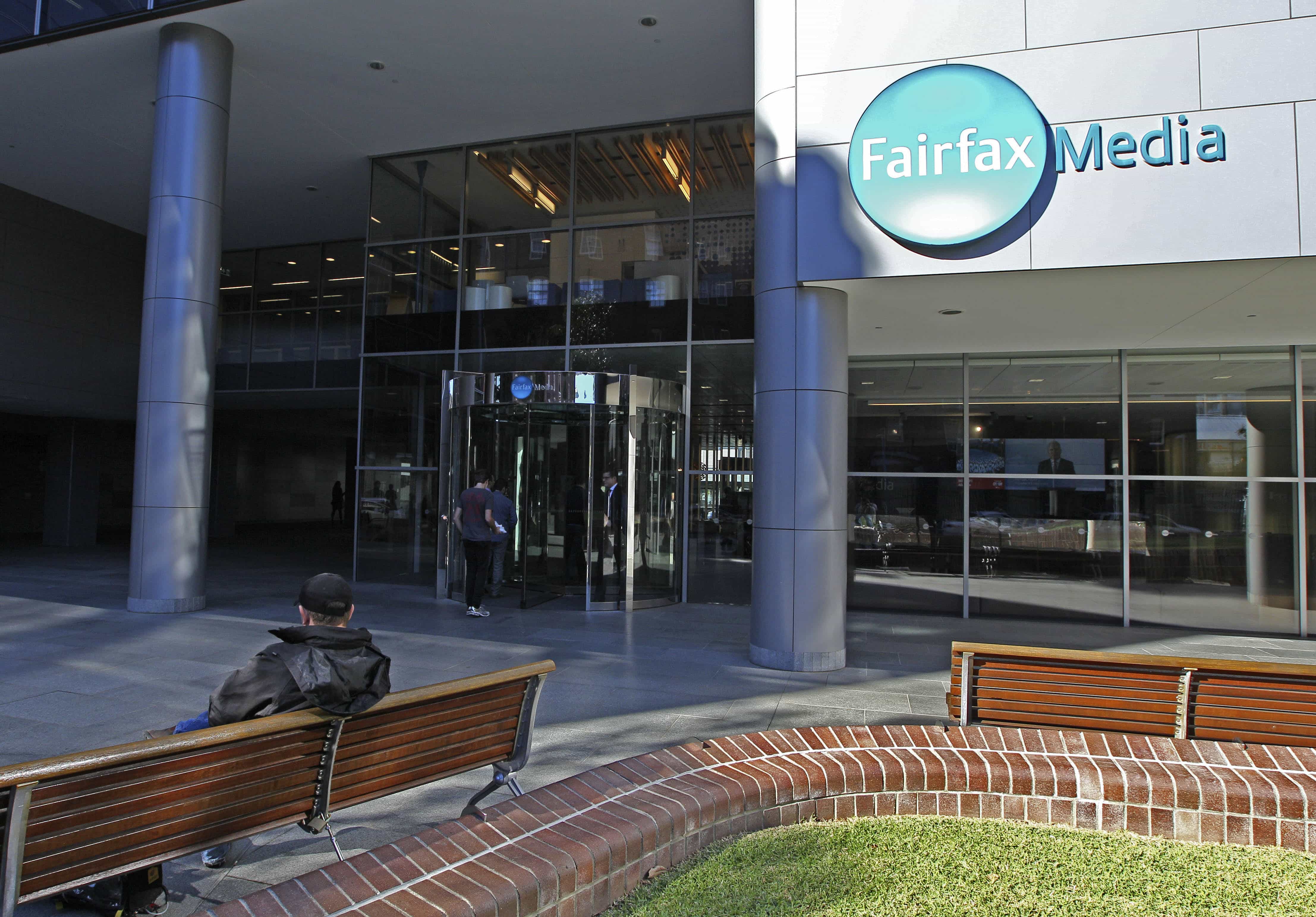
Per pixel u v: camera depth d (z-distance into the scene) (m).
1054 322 8.87
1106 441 10.89
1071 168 6.62
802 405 7.59
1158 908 3.15
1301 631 10.11
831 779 3.91
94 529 20.17
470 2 9.16
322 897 2.60
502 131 12.66
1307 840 3.66
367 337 13.70
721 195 12.14
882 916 3.04
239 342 18.58
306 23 9.70
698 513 11.83
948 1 6.98
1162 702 4.25
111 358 17.97
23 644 8.02
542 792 3.57
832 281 7.30
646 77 10.85
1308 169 6.20
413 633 9.12
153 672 6.91
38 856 2.30
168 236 10.06
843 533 7.79
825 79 7.35
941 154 6.86
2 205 15.58
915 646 8.95
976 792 3.95
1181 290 7.34
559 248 12.77
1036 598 11.01
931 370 11.44
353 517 35.78
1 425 20.81
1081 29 6.64
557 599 11.79
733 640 9.05
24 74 10.97
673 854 3.39
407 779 3.37
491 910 2.58
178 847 2.66
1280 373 10.37
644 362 12.30
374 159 13.67
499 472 12.07
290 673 2.95
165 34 10.00
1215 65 6.39
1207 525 10.54
